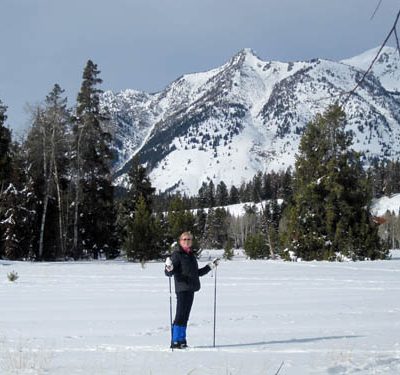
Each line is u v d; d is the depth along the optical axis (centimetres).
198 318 1290
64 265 3881
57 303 1641
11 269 3366
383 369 705
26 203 4975
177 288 948
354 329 1101
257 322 1217
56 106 4988
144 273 3005
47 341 988
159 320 1278
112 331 1114
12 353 840
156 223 4747
